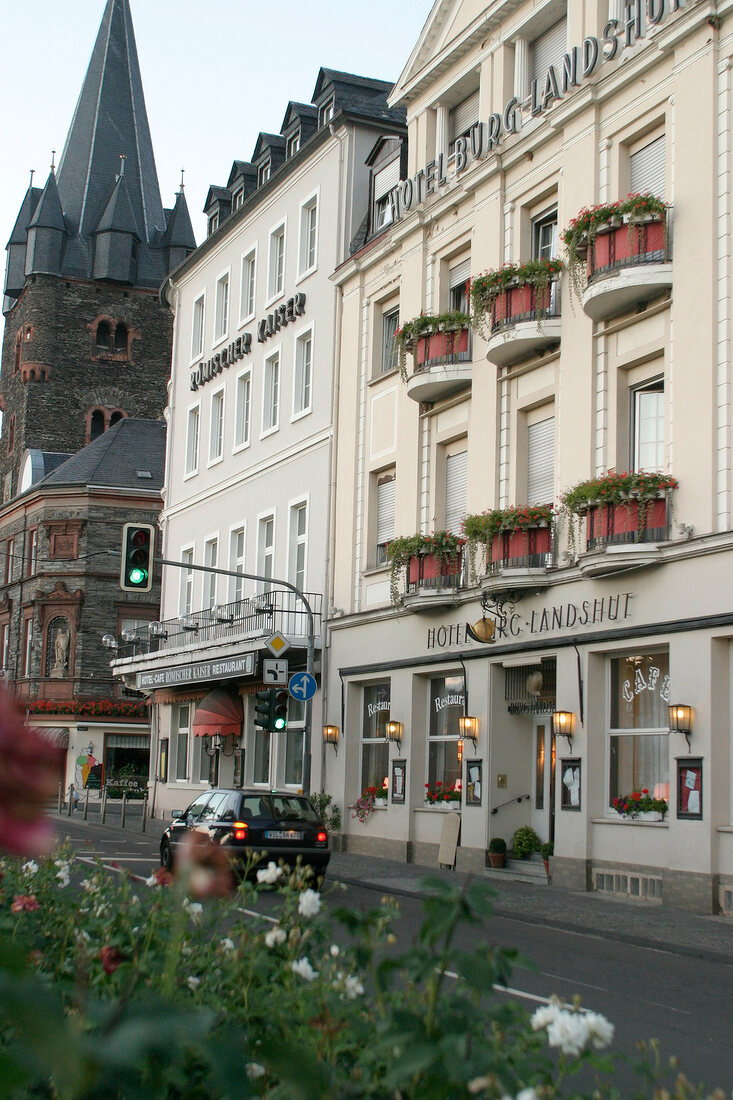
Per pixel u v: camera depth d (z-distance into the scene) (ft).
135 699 195.83
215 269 131.23
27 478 228.43
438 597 77.56
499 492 75.61
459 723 78.59
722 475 57.72
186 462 134.31
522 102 77.56
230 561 119.75
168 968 9.88
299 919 16.97
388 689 88.48
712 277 59.00
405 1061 9.78
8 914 22.34
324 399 101.71
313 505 101.71
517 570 68.59
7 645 210.38
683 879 56.85
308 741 83.87
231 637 104.78
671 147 63.10
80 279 251.80
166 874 19.06
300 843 63.67
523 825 73.67
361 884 66.85
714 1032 30.22
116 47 274.98
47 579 197.98
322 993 13.52
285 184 113.70
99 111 269.23
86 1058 6.04
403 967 11.07
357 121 101.96
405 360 83.66
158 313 256.32
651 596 60.80
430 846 79.10
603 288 63.00
